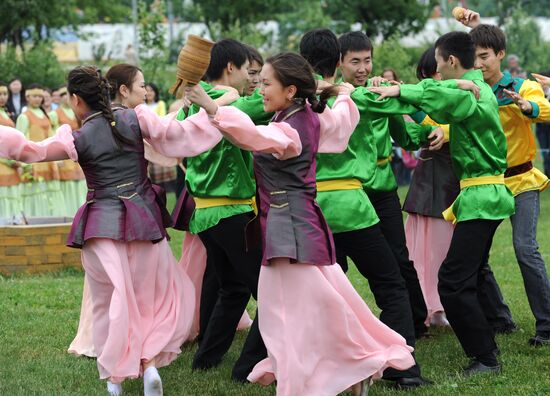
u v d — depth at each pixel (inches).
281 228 386.9
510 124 509.4
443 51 471.2
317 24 1898.4
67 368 477.1
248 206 455.2
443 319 572.7
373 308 619.5
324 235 393.4
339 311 387.2
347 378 390.3
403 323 443.2
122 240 410.9
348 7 1921.8
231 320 474.9
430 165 557.6
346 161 442.3
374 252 445.1
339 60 462.6
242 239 449.7
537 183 510.9
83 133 414.0
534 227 510.3
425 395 427.5
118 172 417.1
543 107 491.8
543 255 807.7
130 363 405.4
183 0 2103.8
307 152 395.5
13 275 740.7
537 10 2598.4
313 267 388.8
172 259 434.3
